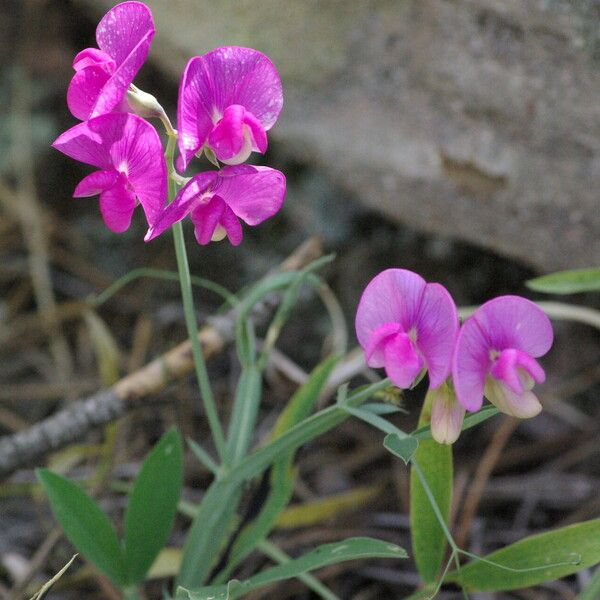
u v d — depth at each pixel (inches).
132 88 11.1
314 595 14.8
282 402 16.9
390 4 15.9
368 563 15.0
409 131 16.4
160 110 11.1
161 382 14.9
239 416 13.4
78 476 16.1
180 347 15.0
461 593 14.4
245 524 13.6
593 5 14.5
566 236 16.0
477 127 15.9
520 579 12.4
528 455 16.2
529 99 15.3
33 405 17.6
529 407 11.0
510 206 16.1
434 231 17.2
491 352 11.0
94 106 10.9
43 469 12.7
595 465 16.2
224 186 11.0
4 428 17.3
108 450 15.2
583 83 14.9
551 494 15.8
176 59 17.6
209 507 12.9
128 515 13.0
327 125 17.0
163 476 13.0
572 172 15.5
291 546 15.2
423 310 11.0
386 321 11.1
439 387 11.2
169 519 13.2
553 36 14.8
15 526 15.5
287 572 11.9
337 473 16.4
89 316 15.7
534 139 15.6
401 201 17.0
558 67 15.0
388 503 15.9
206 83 11.1
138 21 11.1
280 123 17.3
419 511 12.6
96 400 14.8
